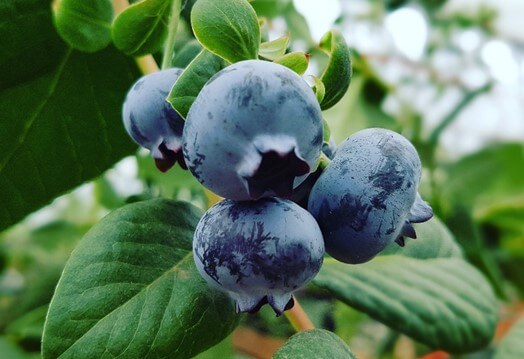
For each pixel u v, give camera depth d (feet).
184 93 0.22
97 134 0.35
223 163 0.20
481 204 0.67
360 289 0.37
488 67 0.83
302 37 0.50
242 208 0.22
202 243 0.22
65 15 0.31
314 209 0.24
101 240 0.28
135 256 0.28
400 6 0.71
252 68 0.20
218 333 0.28
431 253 0.40
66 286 0.26
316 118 0.20
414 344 0.62
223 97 0.20
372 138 0.24
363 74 0.56
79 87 0.34
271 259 0.21
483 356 0.53
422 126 0.66
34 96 0.34
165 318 0.27
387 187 0.23
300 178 0.22
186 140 0.20
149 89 0.25
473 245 0.57
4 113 0.34
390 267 0.38
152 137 0.26
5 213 0.35
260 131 0.20
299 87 0.20
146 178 0.47
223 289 0.23
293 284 0.22
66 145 0.35
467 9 0.88
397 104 0.65
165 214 0.29
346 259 0.24
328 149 0.26
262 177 0.20
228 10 0.22
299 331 0.31
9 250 0.68
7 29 0.32
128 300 0.27
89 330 0.26
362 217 0.23
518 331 0.44
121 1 0.32
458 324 0.38
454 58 0.80
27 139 0.34
